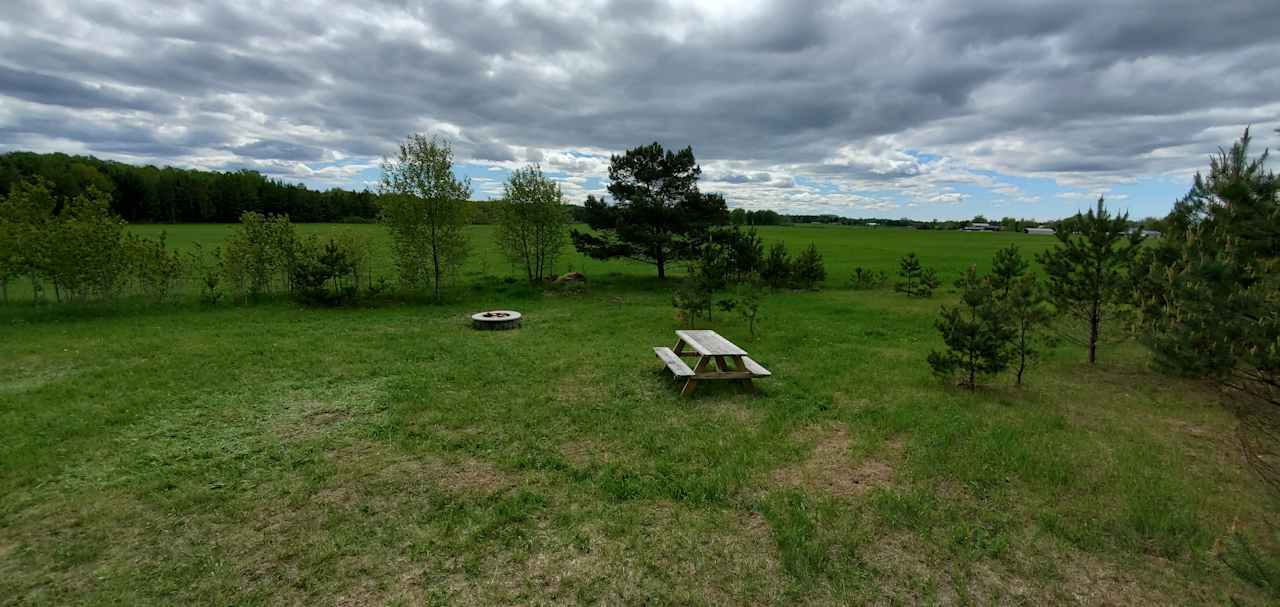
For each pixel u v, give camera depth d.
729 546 4.13
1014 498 4.89
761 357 10.68
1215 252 7.83
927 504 4.75
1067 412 7.36
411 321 14.98
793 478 5.30
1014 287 8.81
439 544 4.12
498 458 5.70
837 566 3.89
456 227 20.69
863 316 16.55
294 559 3.96
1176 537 4.24
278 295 18.47
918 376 9.13
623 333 13.27
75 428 6.43
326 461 5.65
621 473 5.32
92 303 15.90
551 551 4.05
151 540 4.21
